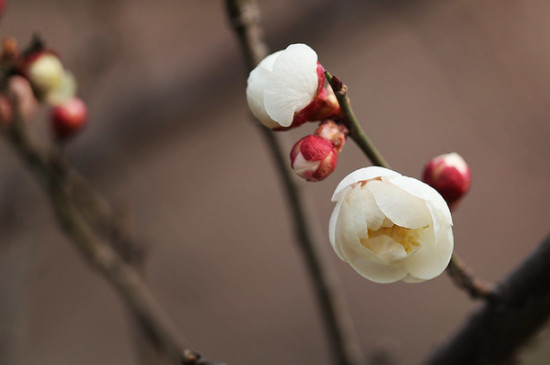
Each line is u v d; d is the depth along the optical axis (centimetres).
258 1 54
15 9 58
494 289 28
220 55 50
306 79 26
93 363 58
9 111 32
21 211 39
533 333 29
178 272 46
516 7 50
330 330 33
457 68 50
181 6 61
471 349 29
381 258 26
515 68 49
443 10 50
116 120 49
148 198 51
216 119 53
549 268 28
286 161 32
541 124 49
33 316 50
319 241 33
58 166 33
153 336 34
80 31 51
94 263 33
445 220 26
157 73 52
